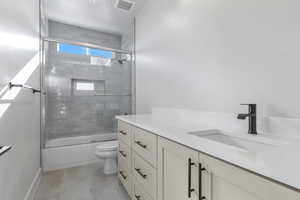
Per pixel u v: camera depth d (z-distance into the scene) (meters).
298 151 0.58
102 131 3.12
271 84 0.90
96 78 3.07
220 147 0.64
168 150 0.91
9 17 1.05
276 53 0.88
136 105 2.70
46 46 2.41
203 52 1.35
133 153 1.38
